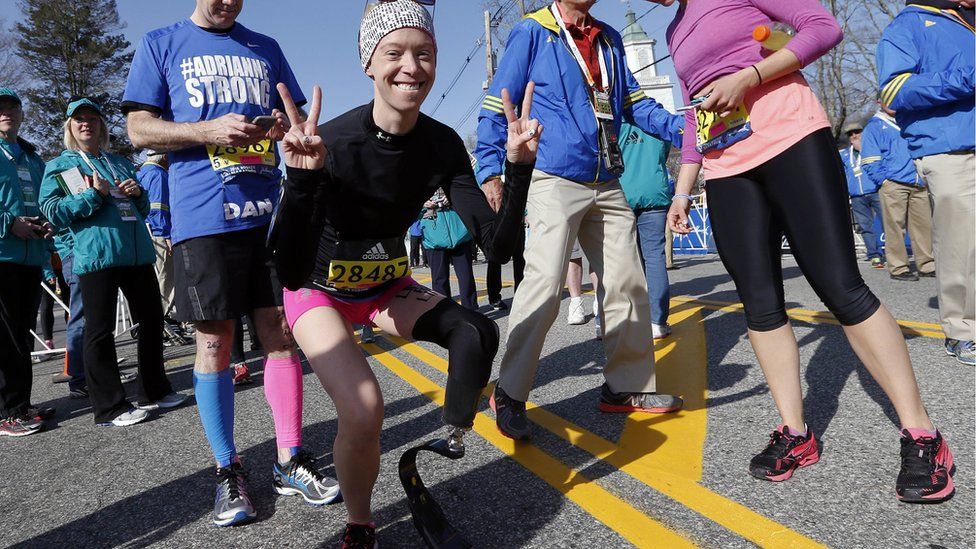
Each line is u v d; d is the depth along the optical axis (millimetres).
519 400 2756
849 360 3354
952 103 3197
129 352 6996
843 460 2219
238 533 2166
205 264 2404
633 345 2969
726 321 4898
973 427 2398
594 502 2102
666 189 4543
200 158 2484
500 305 6992
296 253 1674
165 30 2547
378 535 2025
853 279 2047
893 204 6727
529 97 1783
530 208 2912
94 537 2254
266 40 2777
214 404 2385
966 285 3234
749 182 2238
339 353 1812
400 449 2832
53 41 39031
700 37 2244
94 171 3854
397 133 1800
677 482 2195
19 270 3955
